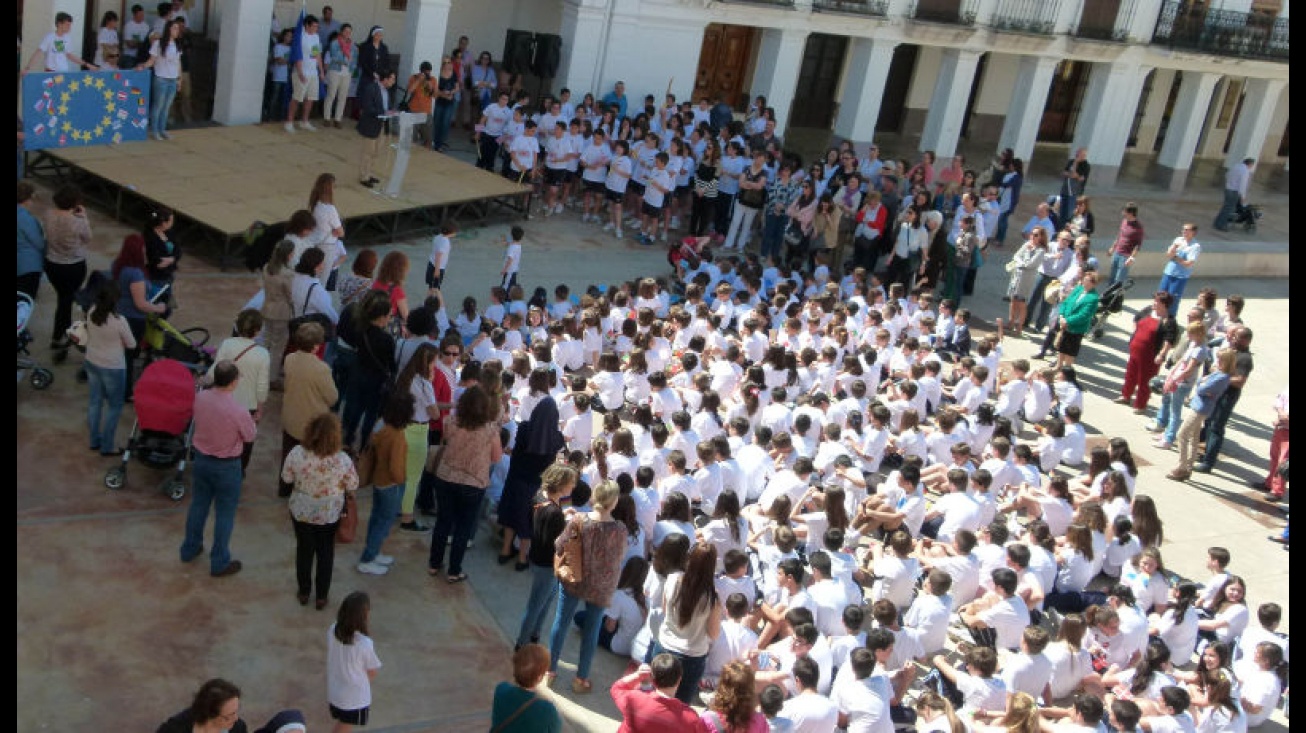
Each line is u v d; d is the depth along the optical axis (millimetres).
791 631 8250
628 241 17594
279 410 10336
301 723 6223
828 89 26953
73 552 8047
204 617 7793
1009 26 23672
